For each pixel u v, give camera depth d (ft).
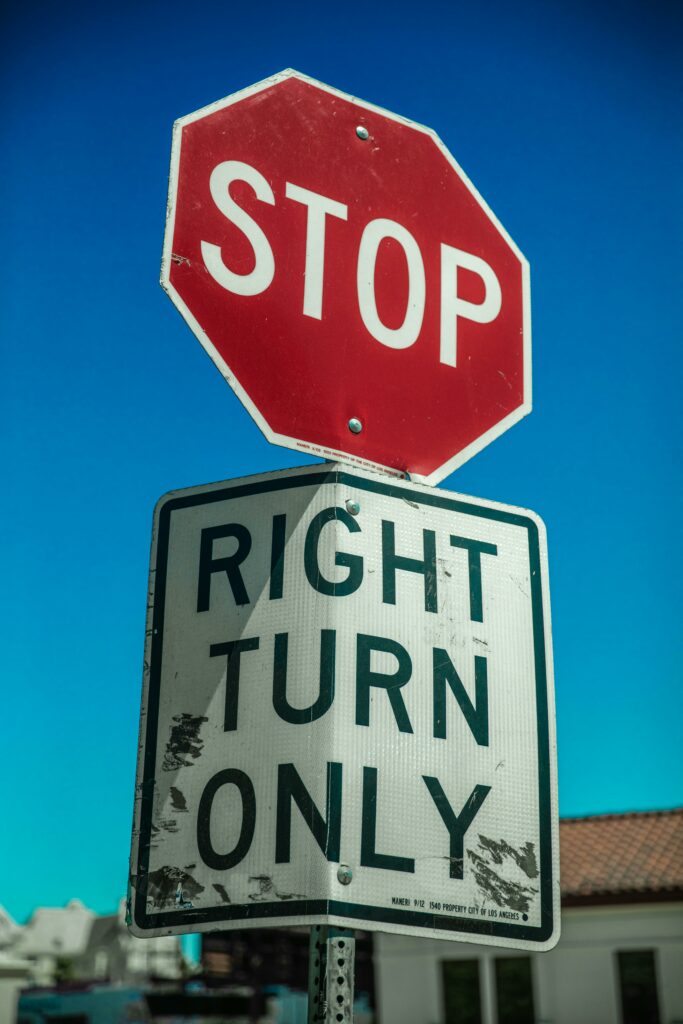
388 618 6.65
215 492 6.97
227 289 7.17
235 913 6.07
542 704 6.95
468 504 7.18
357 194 7.89
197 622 6.72
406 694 6.55
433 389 7.80
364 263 7.77
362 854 6.13
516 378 8.24
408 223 8.05
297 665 6.43
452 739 6.59
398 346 7.73
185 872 6.24
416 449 7.60
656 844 63.26
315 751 6.23
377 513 6.85
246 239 7.33
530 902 6.50
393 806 6.29
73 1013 95.45
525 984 60.13
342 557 6.64
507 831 6.58
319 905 5.96
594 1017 58.49
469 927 6.28
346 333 7.55
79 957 222.89
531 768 6.77
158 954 110.63
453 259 8.20
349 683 6.41
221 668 6.56
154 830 6.37
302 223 7.59
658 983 57.98
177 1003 94.02
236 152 7.46
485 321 8.21
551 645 7.13
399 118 8.28
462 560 7.03
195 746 6.45
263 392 7.13
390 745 6.40
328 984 5.93
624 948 59.00
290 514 6.77
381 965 62.80
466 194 8.45
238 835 6.20
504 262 8.47
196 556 6.86
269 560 6.70
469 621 6.91
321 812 6.11
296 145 7.73
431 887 6.25
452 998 61.05
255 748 6.33
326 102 7.95
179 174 7.19
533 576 7.23
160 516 7.03
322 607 6.51
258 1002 78.74
